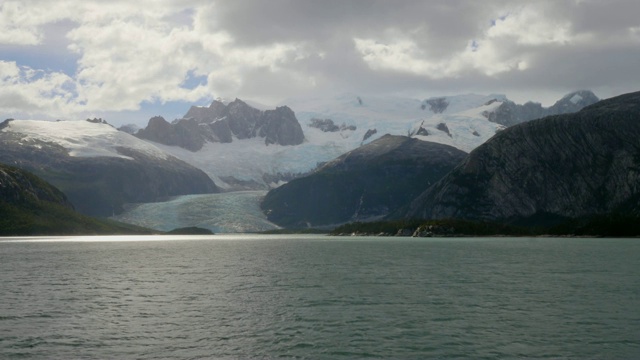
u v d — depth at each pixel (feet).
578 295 246.47
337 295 249.14
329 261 439.63
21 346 162.50
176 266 401.08
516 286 277.23
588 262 416.26
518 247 650.84
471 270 358.02
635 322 189.98
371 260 447.01
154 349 159.74
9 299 241.76
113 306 223.92
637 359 149.07
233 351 157.38
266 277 322.14
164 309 216.74
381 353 154.51
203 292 260.83
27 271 362.53
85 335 175.11
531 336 171.22
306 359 149.89
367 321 192.24
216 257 497.05
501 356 151.74
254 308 217.56
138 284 292.61
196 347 161.27
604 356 151.74
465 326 184.03
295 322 191.31
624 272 341.41
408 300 234.38
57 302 233.76
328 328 182.09
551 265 392.06
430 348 158.71
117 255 526.57
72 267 391.86
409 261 435.12
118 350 158.81
